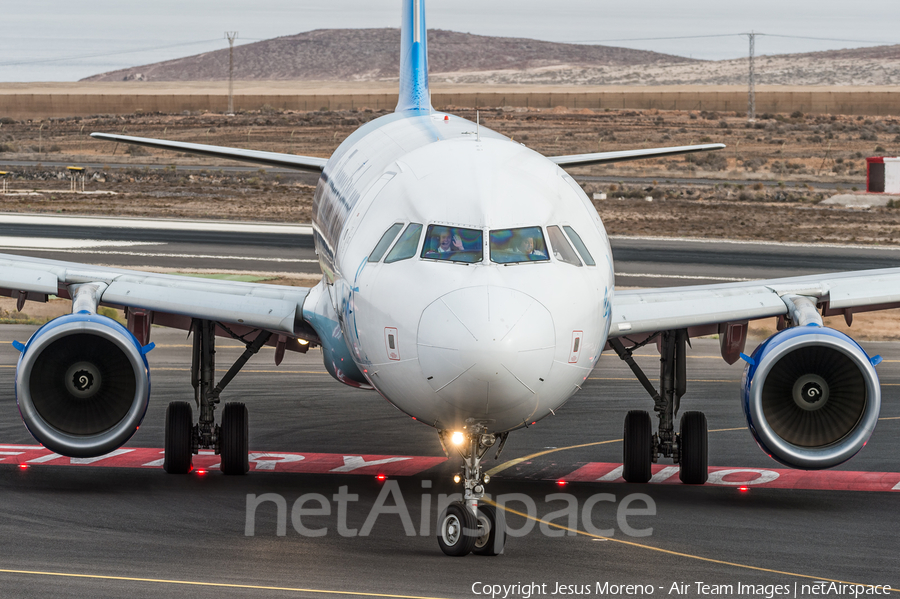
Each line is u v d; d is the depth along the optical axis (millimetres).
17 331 119250
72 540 48875
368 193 53344
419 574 43938
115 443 54812
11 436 73812
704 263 182625
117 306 63594
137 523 52188
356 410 85000
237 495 58625
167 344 113750
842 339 54438
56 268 63000
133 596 40625
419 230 46188
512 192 47562
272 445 72625
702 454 62656
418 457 69562
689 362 108312
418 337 42625
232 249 187125
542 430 78625
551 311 42938
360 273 47719
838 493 61344
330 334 56281
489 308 41781
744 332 63250
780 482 64000
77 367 55094
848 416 55250
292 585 42188
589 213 51094
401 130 70000
